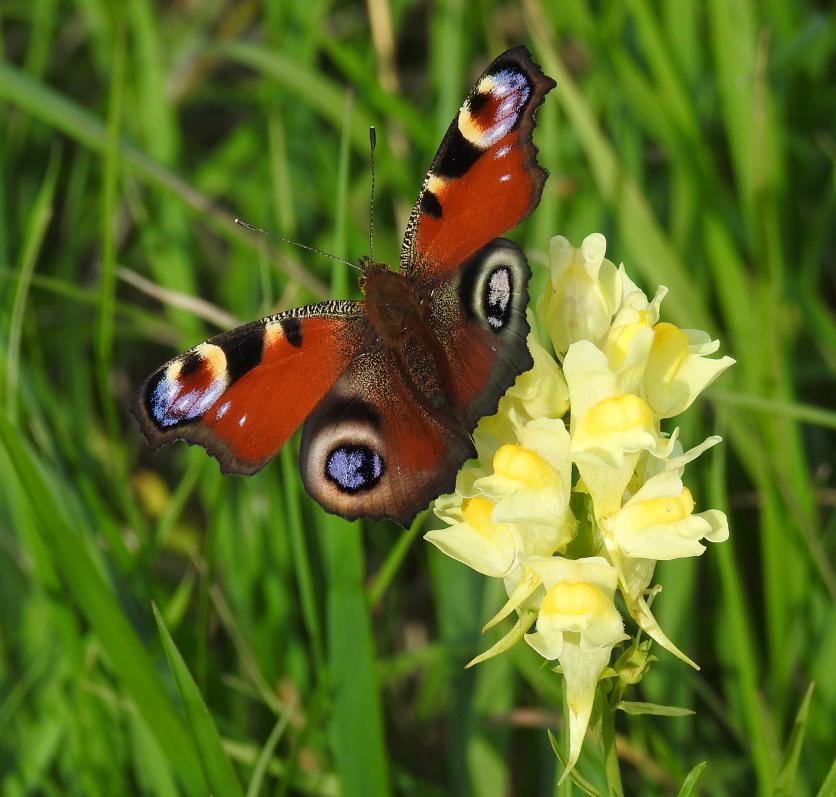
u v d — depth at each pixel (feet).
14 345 2.59
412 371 2.42
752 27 2.75
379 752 2.51
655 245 2.68
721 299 2.70
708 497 2.66
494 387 2.39
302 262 2.80
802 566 2.61
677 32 2.82
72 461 2.64
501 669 2.62
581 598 2.38
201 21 3.11
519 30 3.02
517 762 2.66
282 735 2.64
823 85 2.83
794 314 2.76
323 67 3.14
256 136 2.89
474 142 2.43
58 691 2.60
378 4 2.84
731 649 2.64
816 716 2.57
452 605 2.65
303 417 2.44
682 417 2.67
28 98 2.70
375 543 2.74
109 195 2.63
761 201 2.67
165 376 2.44
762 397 2.65
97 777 2.57
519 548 2.41
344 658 2.51
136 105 2.91
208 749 2.46
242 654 2.62
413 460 2.42
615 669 2.39
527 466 2.39
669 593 2.62
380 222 2.83
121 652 2.49
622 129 2.79
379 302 2.43
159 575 2.73
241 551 2.70
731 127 2.75
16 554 2.66
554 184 2.75
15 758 2.62
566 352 2.42
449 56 2.79
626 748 2.57
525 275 2.39
